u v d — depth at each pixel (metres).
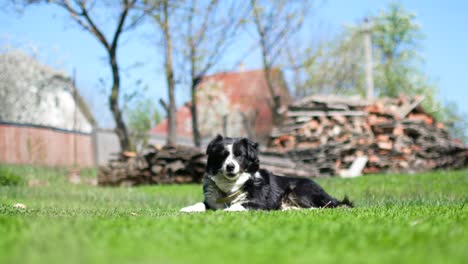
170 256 2.65
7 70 23.50
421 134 20.83
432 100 45.25
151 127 24.78
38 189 13.16
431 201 8.56
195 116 24.59
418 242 3.28
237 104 40.69
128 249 2.85
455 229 3.99
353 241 3.25
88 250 2.74
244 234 3.52
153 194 12.89
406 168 19.72
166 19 22.59
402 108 21.47
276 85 40.81
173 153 17.47
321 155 19.73
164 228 3.84
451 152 21.31
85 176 19.20
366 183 14.26
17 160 20.45
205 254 2.72
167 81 22.70
